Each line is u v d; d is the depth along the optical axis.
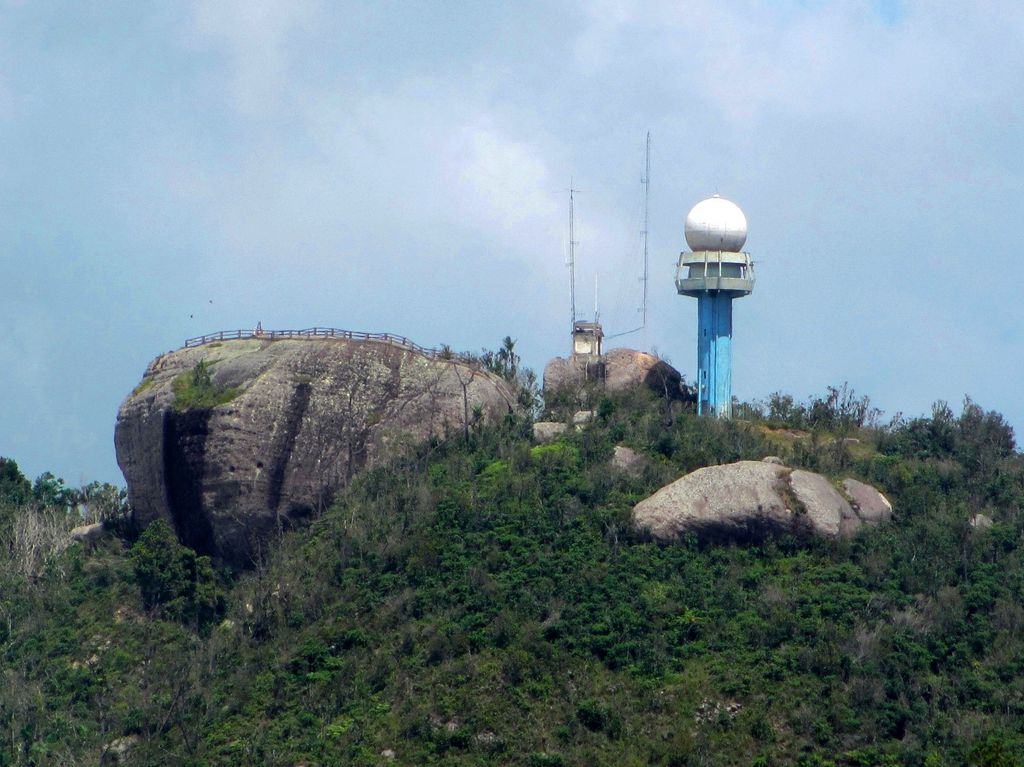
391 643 172.50
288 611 181.00
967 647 164.50
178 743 166.88
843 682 161.38
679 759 154.50
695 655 166.25
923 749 153.00
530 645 167.38
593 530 183.62
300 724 164.38
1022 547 181.25
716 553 179.50
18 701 175.62
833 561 178.75
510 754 157.25
